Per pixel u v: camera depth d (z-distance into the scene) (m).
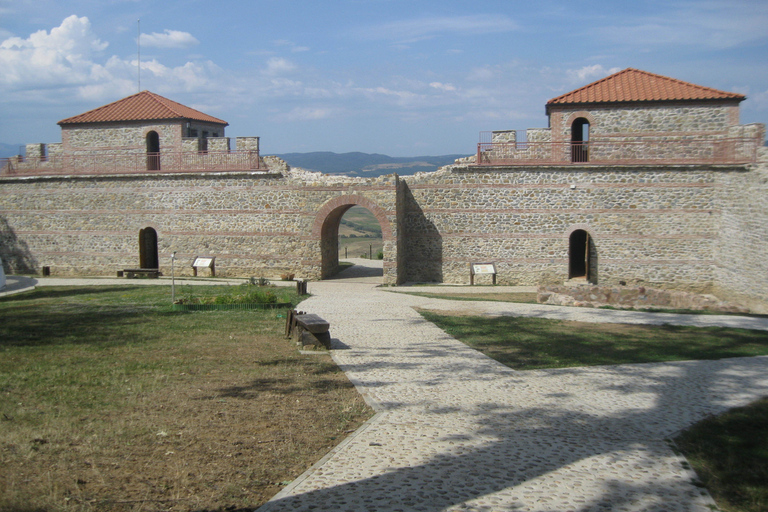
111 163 28.80
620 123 24.48
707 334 14.09
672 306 18.62
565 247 24.58
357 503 5.38
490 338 13.60
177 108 30.44
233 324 14.72
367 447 6.79
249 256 26.83
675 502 5.68
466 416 8.05
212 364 10.64
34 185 28.72
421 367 10.83
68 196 28.41
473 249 25.38
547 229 24.69
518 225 24.95
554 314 17.09
